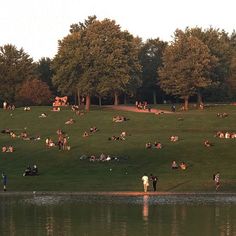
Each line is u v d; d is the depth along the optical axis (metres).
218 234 50.28
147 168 99.81
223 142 114.44
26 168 102.94
